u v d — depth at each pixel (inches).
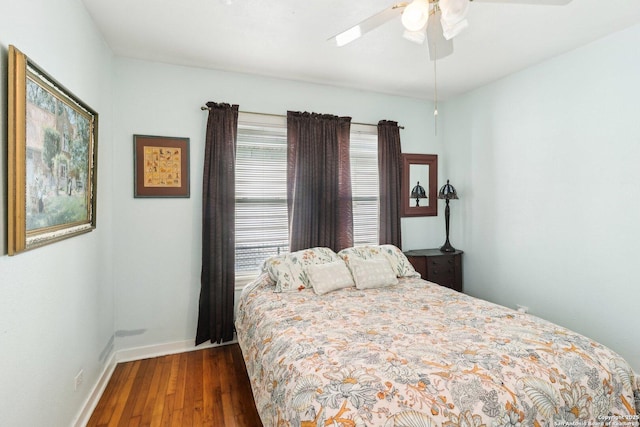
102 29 88.9
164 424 75.9
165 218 111.4
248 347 84.0
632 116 89.3
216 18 83.8
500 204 129.3
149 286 109.9
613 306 94.3
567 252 106.2
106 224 97.4
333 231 129.6
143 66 108.3
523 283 121.1
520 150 120.9
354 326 71.7
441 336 65.0
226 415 79.3
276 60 109.1
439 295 96.5
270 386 59.2
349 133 133.9
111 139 102.9
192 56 105.9
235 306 121.5
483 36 94.2
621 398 53.9
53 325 61.1
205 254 112.7
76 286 72.5
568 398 49.8
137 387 91.2
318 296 96.3
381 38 94.4
